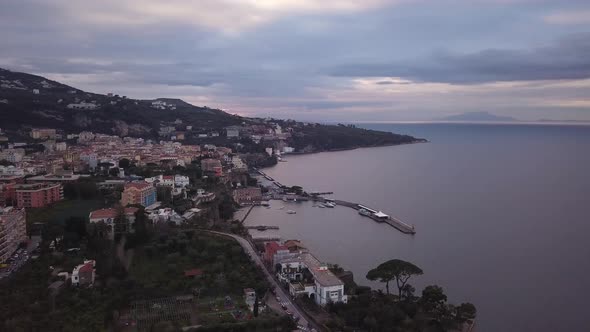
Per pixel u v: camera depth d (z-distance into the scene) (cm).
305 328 18375
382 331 18362
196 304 19488
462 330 19638
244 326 17738
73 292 19238
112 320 17738
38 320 17062
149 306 19038
